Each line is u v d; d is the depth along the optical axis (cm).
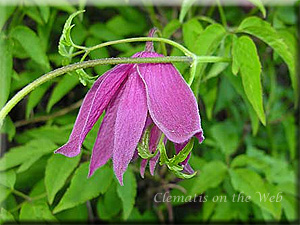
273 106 34
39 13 26
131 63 17
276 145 35
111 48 29
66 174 23
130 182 24
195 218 33
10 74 23
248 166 30
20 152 24
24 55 26
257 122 26
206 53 22
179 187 29
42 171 28
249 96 21
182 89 17
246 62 21
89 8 30
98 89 17
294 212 28
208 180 26
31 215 23
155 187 31
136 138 16
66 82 26
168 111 16
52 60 27
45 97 30
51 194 22
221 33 23
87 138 23
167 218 34
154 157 18
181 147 17
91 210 29
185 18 29
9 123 26
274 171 29
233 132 30
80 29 27
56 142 25
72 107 29
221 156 31
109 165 24
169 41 18
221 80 32
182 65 22
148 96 16
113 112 18
